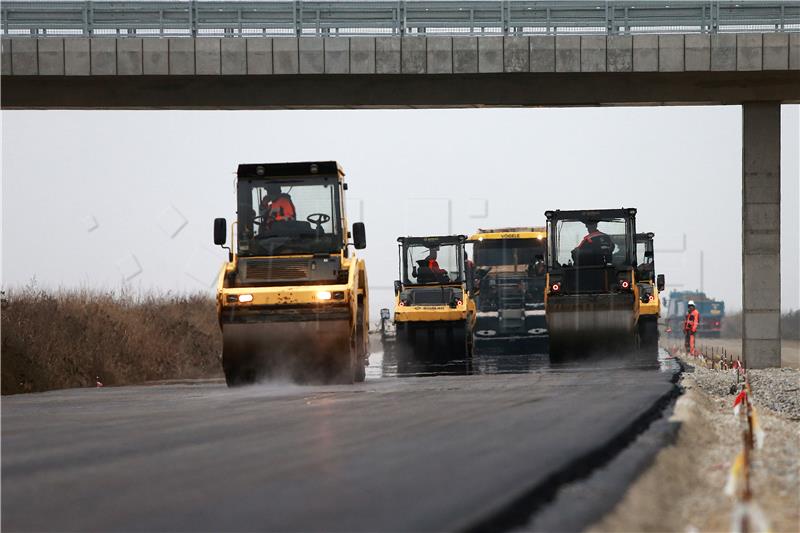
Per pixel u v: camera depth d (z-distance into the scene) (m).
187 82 122.75
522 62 119.25
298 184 75.19
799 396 79.31
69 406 56.31
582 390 57.38
